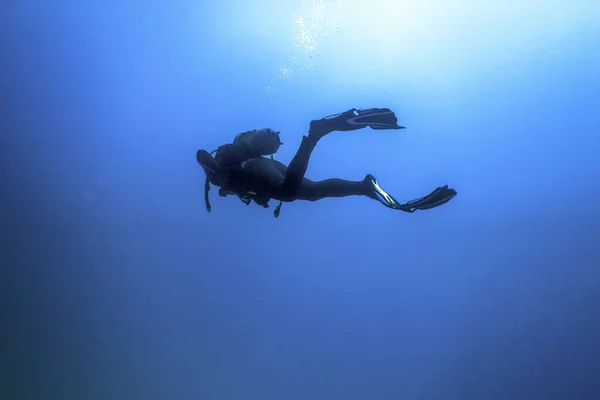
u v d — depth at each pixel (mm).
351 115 3131
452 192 3184
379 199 3223
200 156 3350
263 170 3314
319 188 3334
